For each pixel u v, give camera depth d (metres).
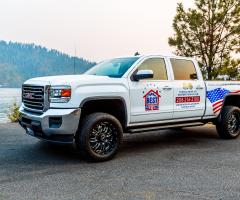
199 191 2.95
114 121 4.20
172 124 5.29
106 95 4.18
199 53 11.95
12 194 2.83
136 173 3.58
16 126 7.69
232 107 6.03
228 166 3.92
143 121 4.72
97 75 4.82
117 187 3.05
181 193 2.89
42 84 4.02
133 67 4.66
